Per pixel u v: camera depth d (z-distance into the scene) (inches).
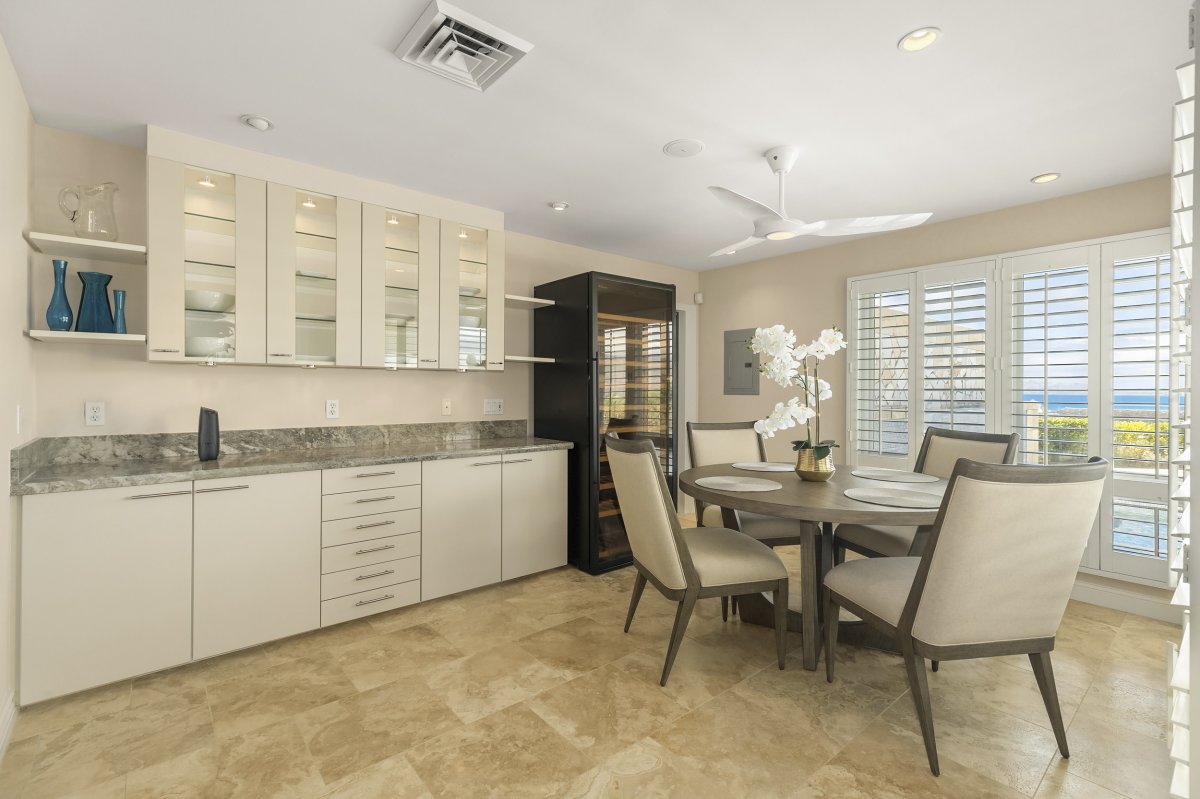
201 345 102.7
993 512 63.9
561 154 108.3
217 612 94.2
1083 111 91.1
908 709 81.9
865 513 79.1
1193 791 29.7
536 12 67.8
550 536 141.5
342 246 117.4
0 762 69.8
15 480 79.7
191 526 91.7
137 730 76.4
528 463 136.6
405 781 66.6
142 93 86.4
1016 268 134.5
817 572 100.8
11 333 78.4
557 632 107.8
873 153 107.1
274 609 100.0
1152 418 116.3
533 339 165.8
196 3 66.0
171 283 98.2
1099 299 122.7
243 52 75.9
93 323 95.0
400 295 126.5
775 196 130.2
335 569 106.9
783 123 95.3
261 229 107.8
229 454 114.1
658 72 80.5
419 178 120.9
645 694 85.6
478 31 70.3
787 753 71.7
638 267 193.6
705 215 145.5
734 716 79.8
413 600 117.4
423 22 68.9
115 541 85.5
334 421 128.3
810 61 77.7
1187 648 32.4
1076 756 71.2
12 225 79.2
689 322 210.7
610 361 147.1
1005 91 85.2
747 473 115.2
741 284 199.6
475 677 90.7
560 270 171.6
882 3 66.0
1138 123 95.0
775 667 94.3
